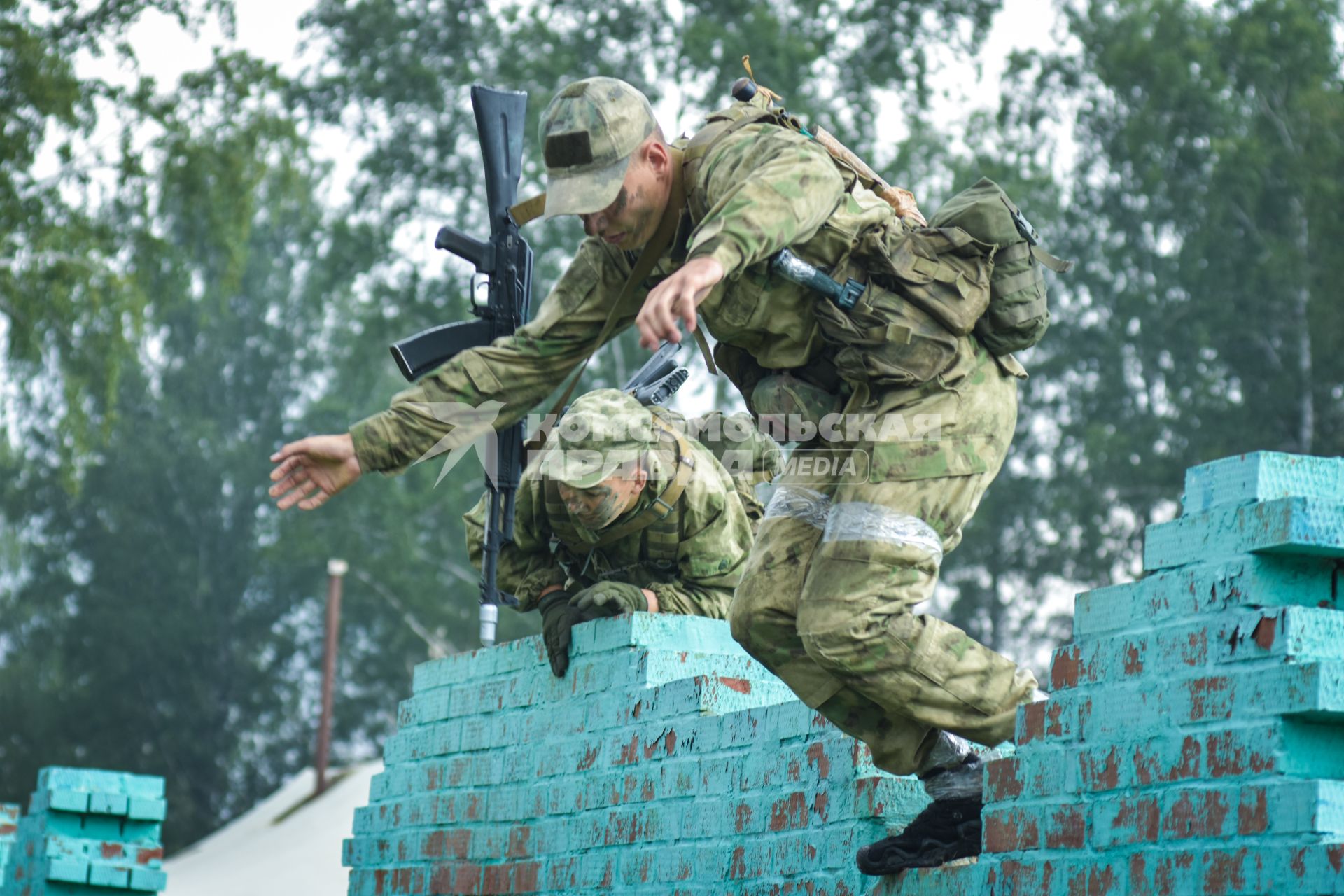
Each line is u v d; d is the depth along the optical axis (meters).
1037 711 5.23
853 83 36.59
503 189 9.11
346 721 54.47
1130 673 4.94
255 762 56.34
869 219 5.38
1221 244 37.56
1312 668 4.34
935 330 5.39
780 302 5.44
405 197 37.47
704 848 7.00
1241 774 4.51
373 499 45.25
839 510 5.54
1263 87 38.97
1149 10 40.69
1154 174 37.78
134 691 55.78
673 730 7.36
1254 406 37.41
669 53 36.50
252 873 25.83
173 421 57.31
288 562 48.53
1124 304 39.00
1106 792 4.93
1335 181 36.94
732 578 8.02
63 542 56.50
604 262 5.83
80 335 31.67
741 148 5.32
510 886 8.35
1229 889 4.46
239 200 31.23
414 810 9.34
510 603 8.98
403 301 37.66
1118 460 37.69
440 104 37.22
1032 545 40.53
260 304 58.16
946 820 5.66
